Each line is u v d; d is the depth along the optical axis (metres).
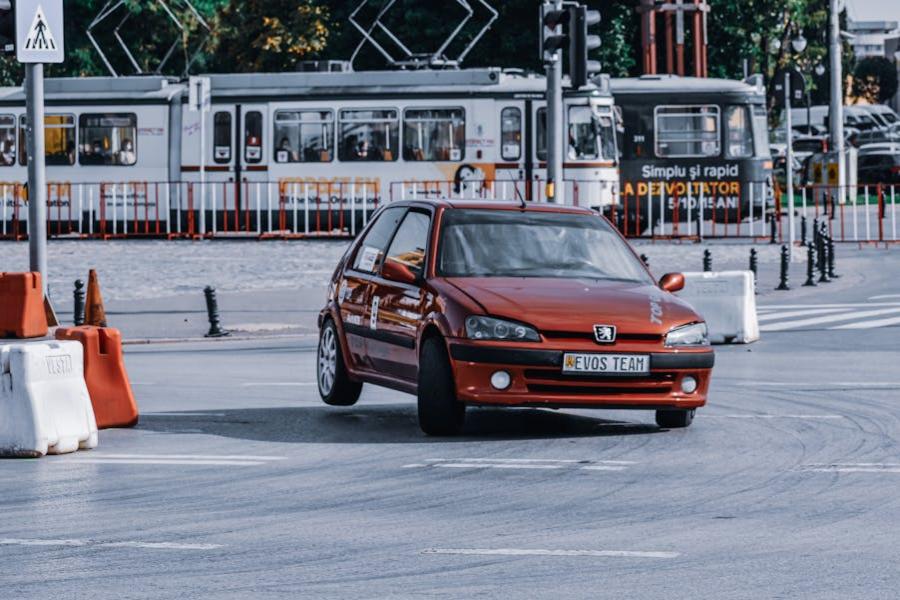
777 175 94.38
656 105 58.62
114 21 83.75
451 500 13.44
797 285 40.78
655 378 16.92
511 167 55.81
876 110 123.00
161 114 57.03
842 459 15.52
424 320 17.41
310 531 12.12
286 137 56.66
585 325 16.77
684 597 9.91
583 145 55.66
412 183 56.12
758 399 20.55
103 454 16.28
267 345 29.64
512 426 18.23
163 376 24.14
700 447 16.42
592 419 18.88
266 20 79.62
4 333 30.48
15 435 16.03
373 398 21.19
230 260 48.38
